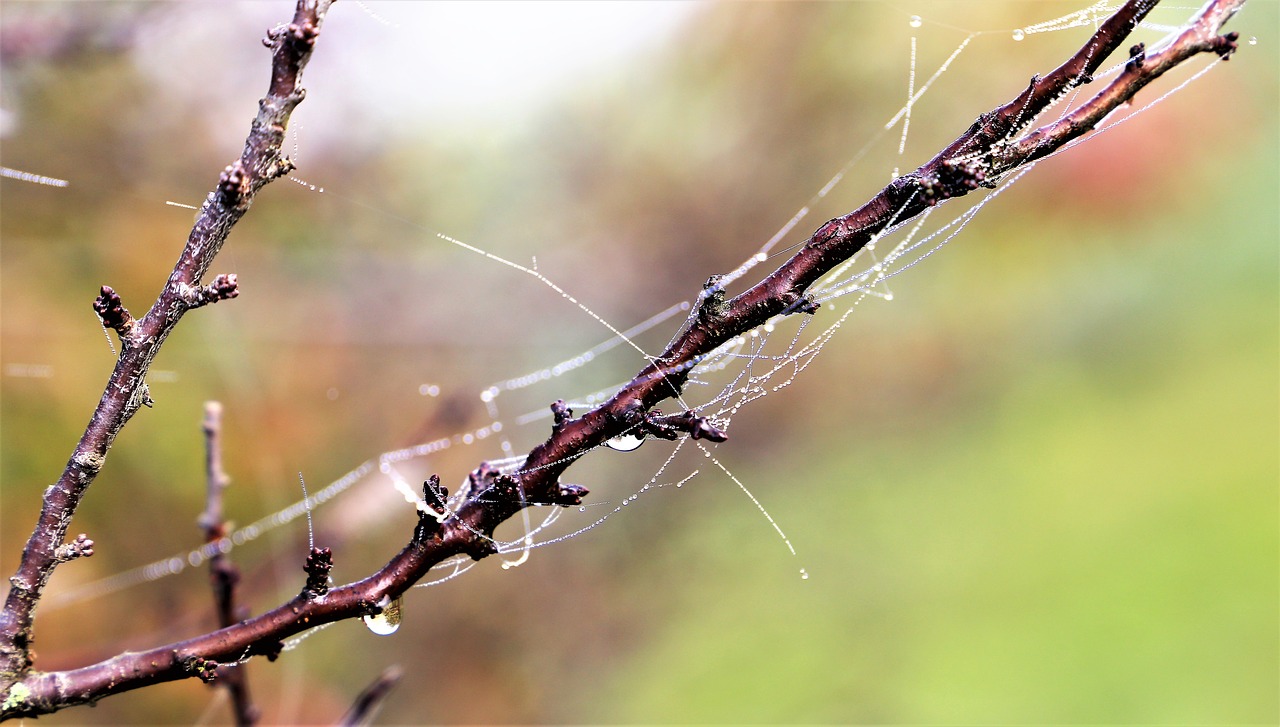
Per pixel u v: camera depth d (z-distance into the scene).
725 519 1.25
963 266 1.27
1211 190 1.20
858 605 1.13
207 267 0.42
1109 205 1.19
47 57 0.65
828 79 0.97
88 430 0.42
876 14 0.92
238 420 0.91
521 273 1.02
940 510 1.23
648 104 0.99
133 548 0.84
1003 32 0.90
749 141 1.01
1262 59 1.17
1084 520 1.16
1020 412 1.31
